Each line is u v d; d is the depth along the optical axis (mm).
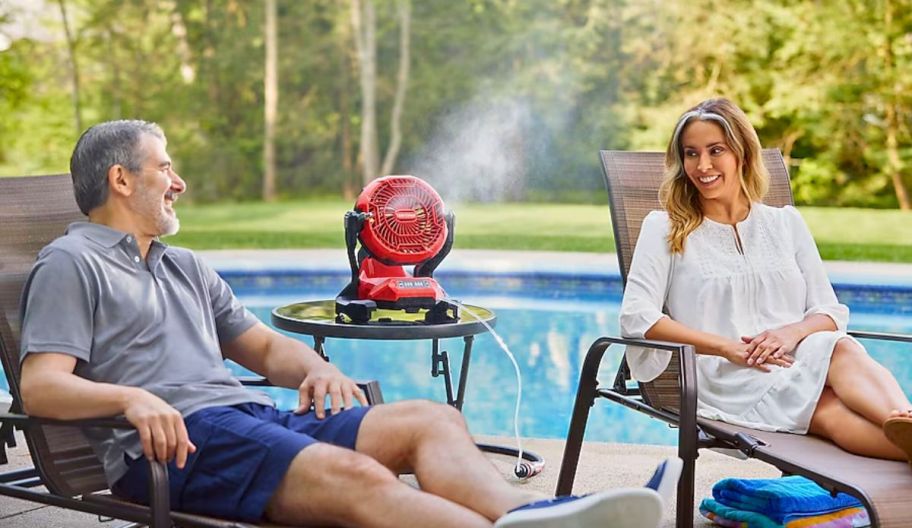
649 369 2961
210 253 9875
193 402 2361
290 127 17453
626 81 15969
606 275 8414
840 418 2598
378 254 3256
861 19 14172
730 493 2928
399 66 17203
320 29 17391
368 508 2033
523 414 5254
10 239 2742
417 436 2229
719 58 15094
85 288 2340
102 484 2514
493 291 8734
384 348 6777
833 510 2811
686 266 3043
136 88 17625
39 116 17484
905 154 14094
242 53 17531
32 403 2215
